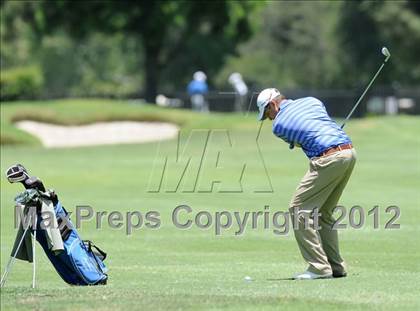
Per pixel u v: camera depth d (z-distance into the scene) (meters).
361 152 100.38
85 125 133.88
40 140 123.00
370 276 36.94
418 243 49.38
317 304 28.52
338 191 36.16
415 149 102.69
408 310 28.20
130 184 77.75
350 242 49.72
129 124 135.88
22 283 41.09
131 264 45.34
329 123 35.84
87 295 30.28
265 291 31.98
